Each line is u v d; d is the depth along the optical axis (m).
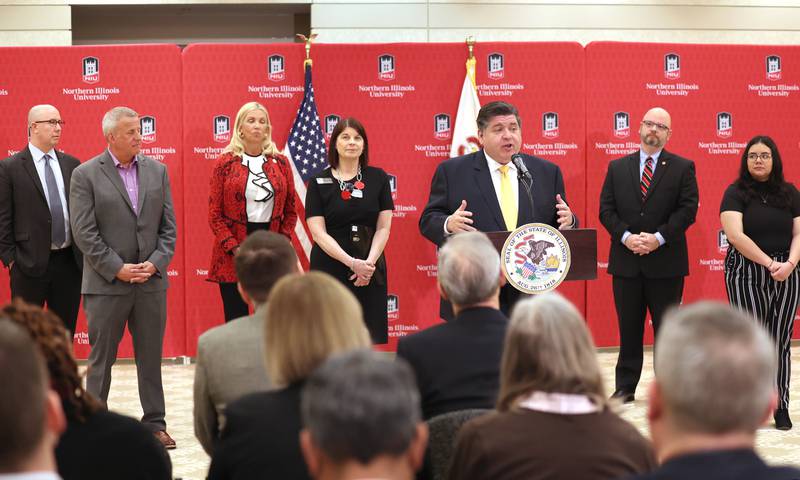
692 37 8.52
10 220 5.36
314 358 2.12
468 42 6.89
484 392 2.53
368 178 5.82
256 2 8.25
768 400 1.37
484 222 4.64
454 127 6.89
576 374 2.05
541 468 1.96
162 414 4.89
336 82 6.85
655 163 5.91
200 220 6.80
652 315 5.89
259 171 5.68
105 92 6.73
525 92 6.97
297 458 2.07
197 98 6.77
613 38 8.43
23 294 5.37
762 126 7.21
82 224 4.78
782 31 8.59
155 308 4.90
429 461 2.38
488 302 2.70
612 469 1.97
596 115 7.03
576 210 7.04
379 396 1.37
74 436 2.07
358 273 5.66
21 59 6.67
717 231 7.20
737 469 1.35
